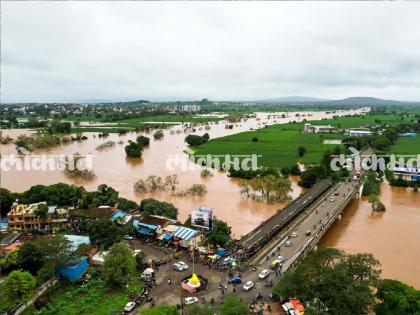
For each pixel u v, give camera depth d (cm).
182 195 18088
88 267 10369
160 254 11162
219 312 8112
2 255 10912
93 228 11569
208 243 11606
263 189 18050
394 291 7575
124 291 9225
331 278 7506
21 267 9850
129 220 13188
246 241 11438
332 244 12494
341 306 7231
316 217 13975
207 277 9731
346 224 14662
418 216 15625
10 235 12475
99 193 15812
